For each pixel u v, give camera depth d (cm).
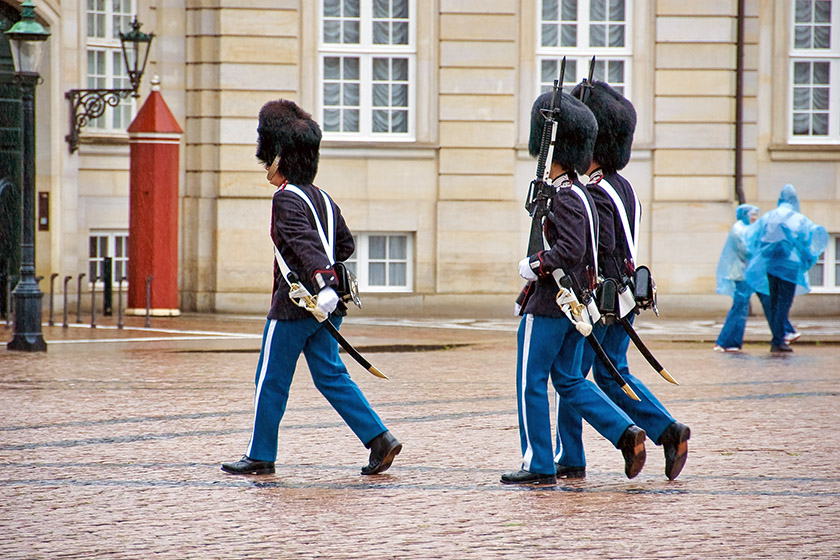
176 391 2700
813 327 4797
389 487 1748
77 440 2095
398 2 5188
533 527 1520
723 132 5253
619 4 5259
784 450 2053
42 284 4659
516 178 5216
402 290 5228
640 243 5241
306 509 1612
